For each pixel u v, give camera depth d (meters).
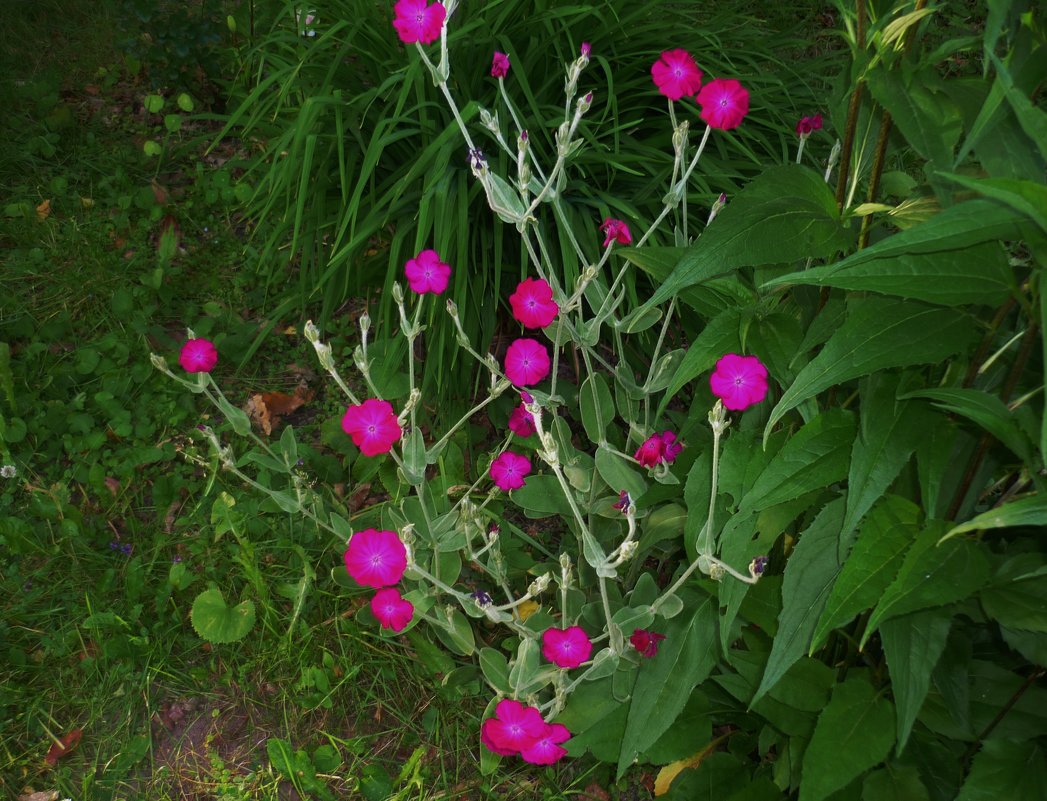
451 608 0.62
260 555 0.73
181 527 0.75
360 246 0.81
